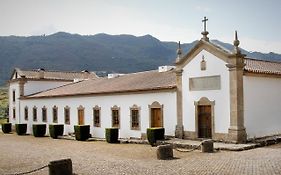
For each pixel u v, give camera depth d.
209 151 20.19
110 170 15.92
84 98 35.59
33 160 20.11
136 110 29.53
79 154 22.16
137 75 36.66
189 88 25.38
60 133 36.34
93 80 43.53
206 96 24.28
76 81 49.16
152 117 28.20
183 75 25.80
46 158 20.80
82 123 35.94
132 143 27.14
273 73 25.55
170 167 15.95
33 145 29.14
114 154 21.50
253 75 24.06
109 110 32.34
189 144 22.19
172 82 27.61
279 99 26.62
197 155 19.17
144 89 28.27
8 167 17.91
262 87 24.92
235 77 22.62
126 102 30.48
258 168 14.51
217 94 23.66
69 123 37.84
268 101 25.42
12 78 51.97
